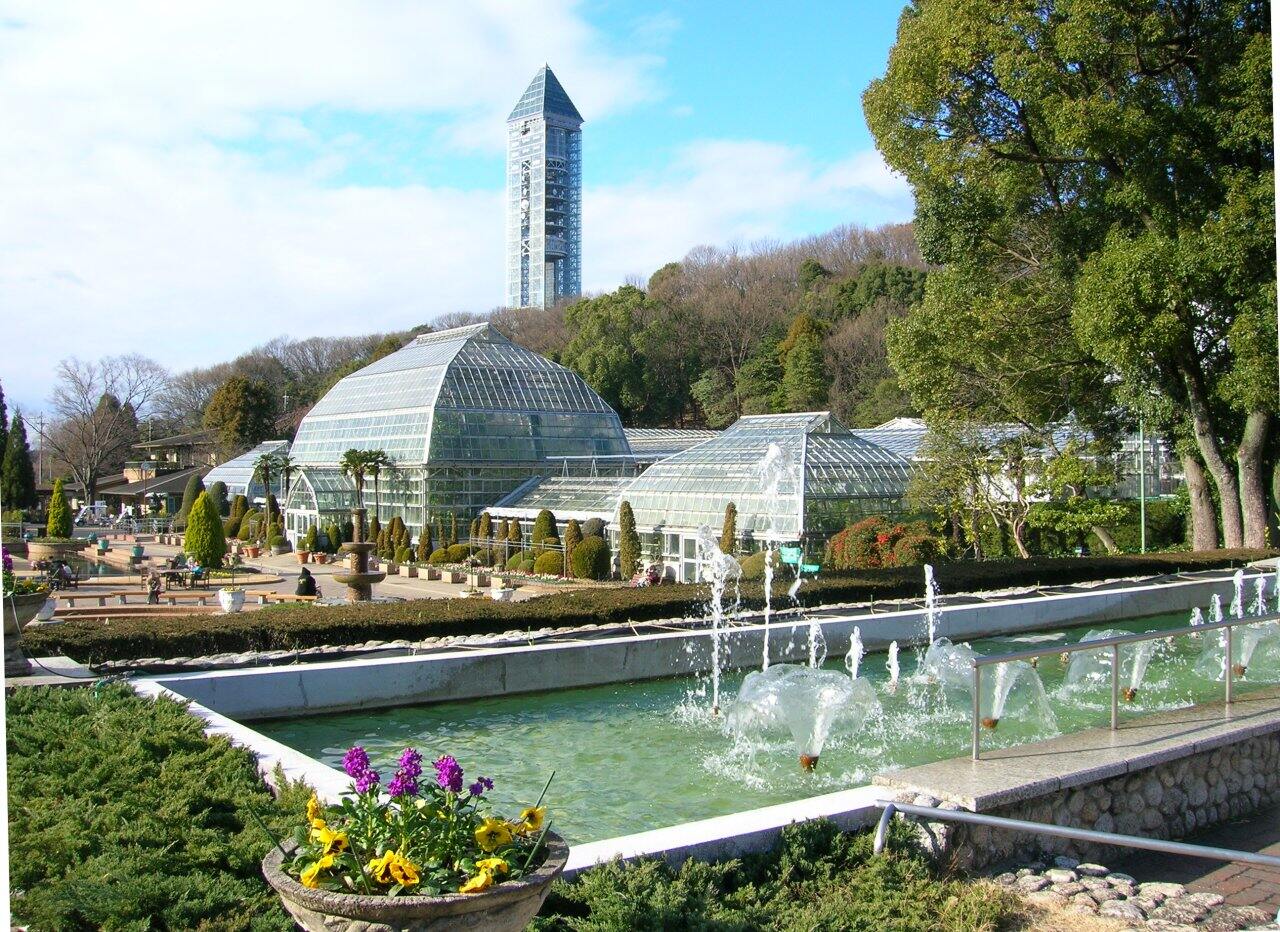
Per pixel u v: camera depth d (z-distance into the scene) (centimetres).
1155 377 2652
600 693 1437
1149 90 2352
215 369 11262
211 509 4125
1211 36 2330
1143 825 866
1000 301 2795
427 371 5591
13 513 6931
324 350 11219
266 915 548
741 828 705
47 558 4534
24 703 988
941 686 1427
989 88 2655
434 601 1731
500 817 503
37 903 546
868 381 7294
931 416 3172
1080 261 2722
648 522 4094
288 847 595
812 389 7406
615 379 8406
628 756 1138
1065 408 3094
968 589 2230
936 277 2956
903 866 687
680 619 1731
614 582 3884
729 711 1217
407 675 1330
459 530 5194
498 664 1390
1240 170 2294
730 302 8850
